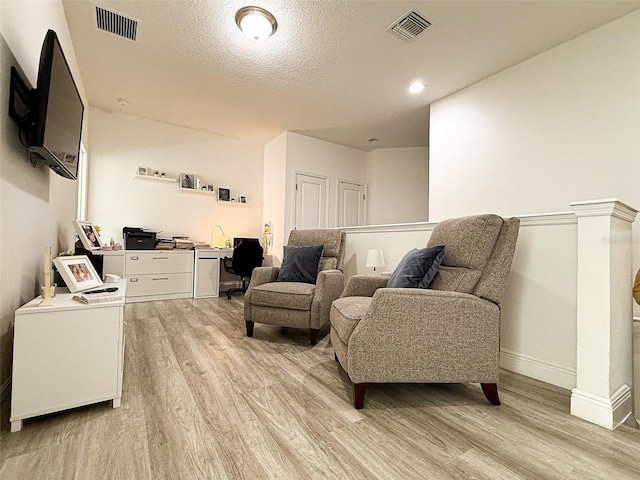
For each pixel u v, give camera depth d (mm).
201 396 1594
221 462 1111
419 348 1511
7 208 1364
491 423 1401
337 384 1777
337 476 1057
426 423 1394
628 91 2334
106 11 2391
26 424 1303
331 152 5379
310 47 2807
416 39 2676
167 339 2508
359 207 5707
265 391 1667
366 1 2271
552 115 2742
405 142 5336
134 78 3381
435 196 3725
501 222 1666
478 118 3332
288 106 4020
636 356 1710
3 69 1301
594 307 1465
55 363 1322
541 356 1889
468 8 2312
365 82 3393
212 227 5062
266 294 2537
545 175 2770
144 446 1185
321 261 3016
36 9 1712
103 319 1428
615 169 2379
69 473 1036
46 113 1441
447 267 1793
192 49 2857
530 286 1954
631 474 1086
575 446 1241
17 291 1505
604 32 2457
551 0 2215
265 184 5508
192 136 4883
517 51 2809
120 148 4324
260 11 2365
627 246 1604
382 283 2133
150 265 4078
